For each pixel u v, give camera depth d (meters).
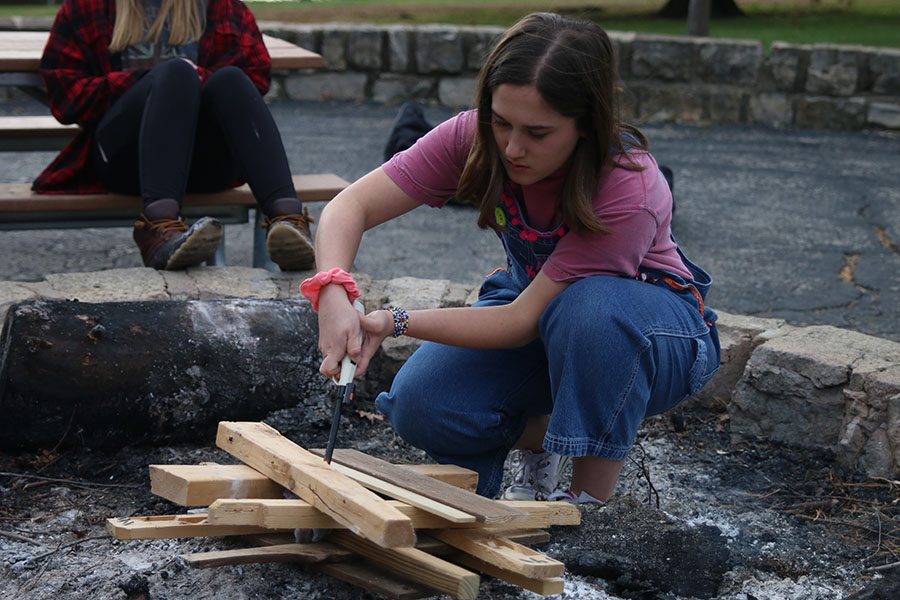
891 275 5.82
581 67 2.39
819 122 10.23
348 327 2.52
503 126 2.46
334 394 3.57
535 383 2.93
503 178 2.70
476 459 2.97
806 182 8.06
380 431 3.65
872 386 3.40
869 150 9.33
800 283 5.63
